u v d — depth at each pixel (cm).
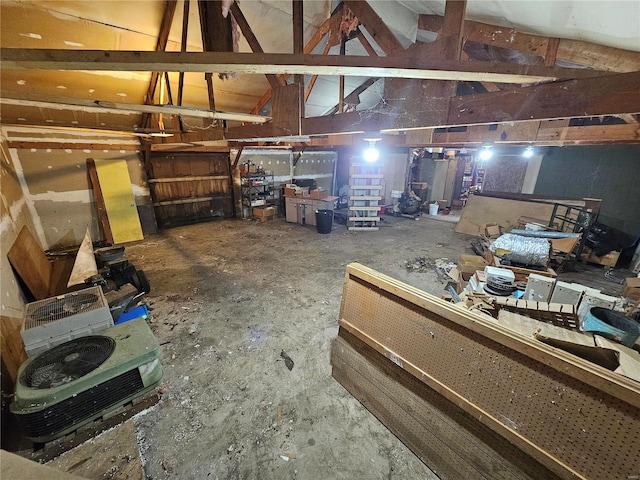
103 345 186
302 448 168
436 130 422
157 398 195
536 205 553
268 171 822
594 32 151
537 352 120
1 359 180
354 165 650
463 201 988
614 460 102
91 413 170
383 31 162
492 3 166
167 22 279
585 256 482
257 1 278
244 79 434
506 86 294
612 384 102
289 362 238
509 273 267
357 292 205
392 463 161
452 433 148
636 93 99
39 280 310
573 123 370
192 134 345
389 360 182
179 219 686
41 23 254
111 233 541
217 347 254
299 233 638
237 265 445
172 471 155
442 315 152
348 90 555
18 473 91
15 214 360
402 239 599
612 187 496
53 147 477
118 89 393
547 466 117
